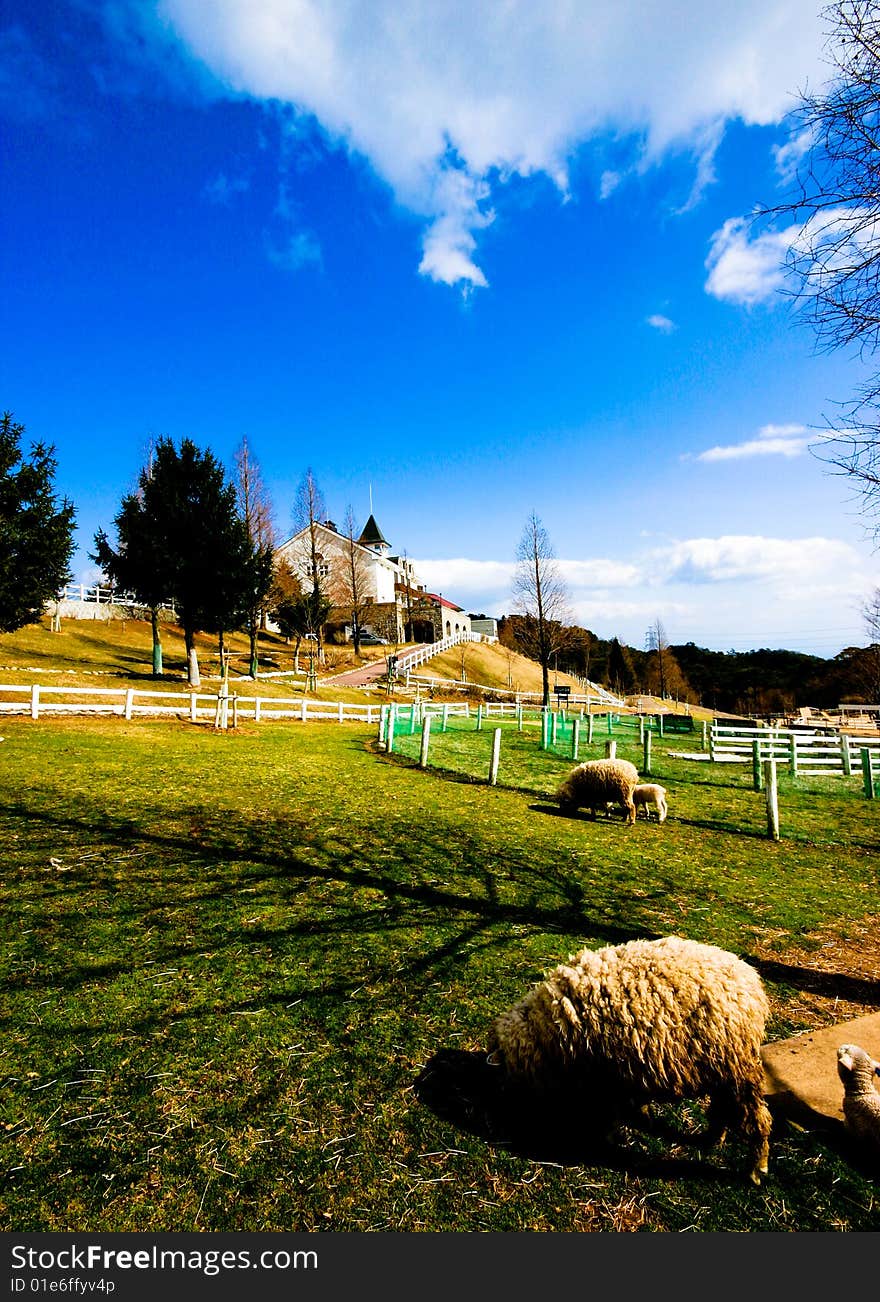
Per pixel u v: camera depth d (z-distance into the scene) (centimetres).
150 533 2889
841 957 588
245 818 959
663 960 345
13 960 499
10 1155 312
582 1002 335
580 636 4672
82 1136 325
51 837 806
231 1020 435
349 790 1248
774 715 4494
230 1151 319
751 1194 304
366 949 550
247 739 1905
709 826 1130
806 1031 445
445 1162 317
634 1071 316
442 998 474
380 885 706
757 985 334
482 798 1265
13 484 2117
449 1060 400
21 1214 280
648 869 837
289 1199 292
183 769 1327
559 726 2908
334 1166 311
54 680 2472
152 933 561
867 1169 318
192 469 2998
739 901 729
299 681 4238
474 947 562
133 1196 291
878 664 5075
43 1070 375
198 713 2292
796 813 1283
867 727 3312
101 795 1040
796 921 673
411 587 8800
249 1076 377
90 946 530
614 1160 325
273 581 3931
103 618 5019
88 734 1652
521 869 797
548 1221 286
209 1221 280
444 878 744
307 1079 377
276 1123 339
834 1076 386
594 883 763
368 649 6538
